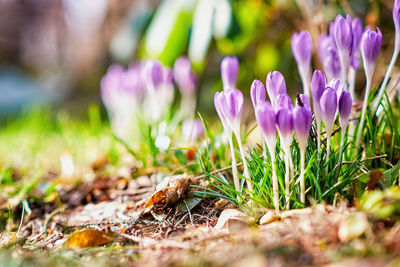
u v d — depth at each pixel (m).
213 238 0.50
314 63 0.83
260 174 0.55
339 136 0.58
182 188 0.58
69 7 3.46
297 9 0.99
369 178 0.53
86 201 0.66
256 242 0.48
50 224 0.61
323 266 0.44
